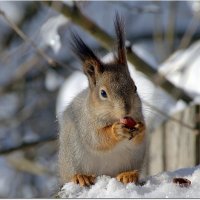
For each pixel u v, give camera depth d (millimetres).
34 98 17766
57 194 7344
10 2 17531
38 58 14297
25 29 17438
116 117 8320
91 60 8875
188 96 11266
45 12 17578
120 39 8891
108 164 8508
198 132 9773
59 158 9078
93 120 8461
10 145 16766
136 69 11375
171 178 7227
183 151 10305
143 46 15938
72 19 10984
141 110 8508
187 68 11680
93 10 15727
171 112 10930
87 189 7230
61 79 17797
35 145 11680
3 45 17906
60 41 10812
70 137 8781
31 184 16750
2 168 16859
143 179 7426
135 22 17078
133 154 8469
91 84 8750
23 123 17406
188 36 13133
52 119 17656
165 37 14523
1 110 17594
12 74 16938
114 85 8422
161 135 10750
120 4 12883
